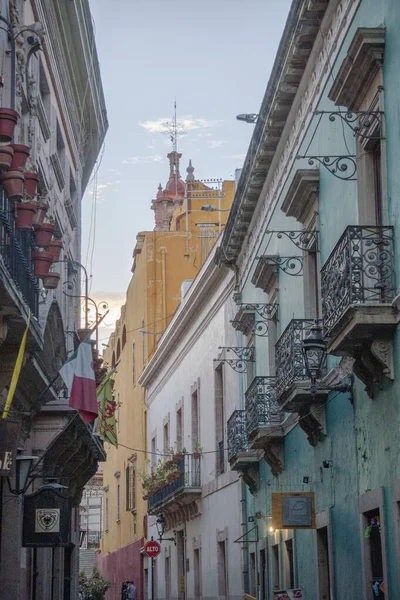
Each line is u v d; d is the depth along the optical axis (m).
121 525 51.59
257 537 24.64
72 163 27.92
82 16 23.25
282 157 21.47
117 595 51.41
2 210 12.98
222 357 29.88
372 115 14.30
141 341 47.41
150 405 45.38
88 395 15.94
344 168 15.04
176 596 36.72
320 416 17.78
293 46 18.02
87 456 24.97
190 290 33.56
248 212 25.23
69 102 25.61
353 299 13.29
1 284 12.45
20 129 17.45
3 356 15.43
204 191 46.47
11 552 18.00
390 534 13.77
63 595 26.59
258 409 21.80
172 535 38.28
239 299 27.17
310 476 18.98
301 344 17.56
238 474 26.95
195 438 34.41
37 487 21.08
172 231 47.16
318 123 17.78
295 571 20.03
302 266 19.22
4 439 12.91
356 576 15.58
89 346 16.20
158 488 37.28
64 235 25.67
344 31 15.88
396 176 13.32
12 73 13.80
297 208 18.94
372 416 14.71
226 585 28.61
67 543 18.27
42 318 18.72
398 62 13.23
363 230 13.77
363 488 15.23
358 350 14.11
